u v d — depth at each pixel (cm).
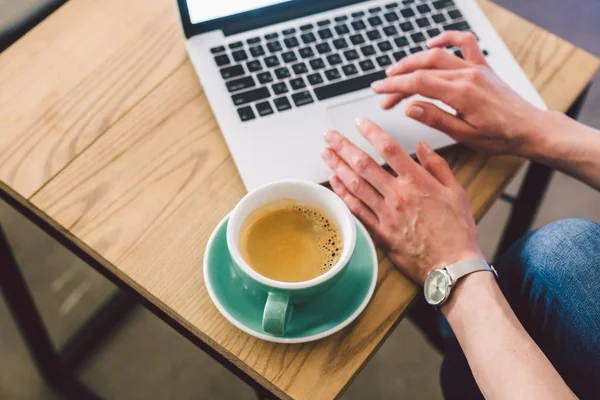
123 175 70
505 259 83
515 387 59
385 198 69
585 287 73
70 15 81
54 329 131
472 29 84
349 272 64
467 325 64
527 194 107
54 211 67
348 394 129
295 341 60
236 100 74
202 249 67
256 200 62
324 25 81
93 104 74
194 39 78
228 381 129
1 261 97
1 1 91
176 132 74
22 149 71
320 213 64
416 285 67
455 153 76
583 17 178
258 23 79
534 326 79
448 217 68
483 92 74
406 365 133
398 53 81
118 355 130
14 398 124
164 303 63
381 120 76
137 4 83
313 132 74
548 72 83
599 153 73
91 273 137
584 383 74
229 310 61
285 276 60
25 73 76
